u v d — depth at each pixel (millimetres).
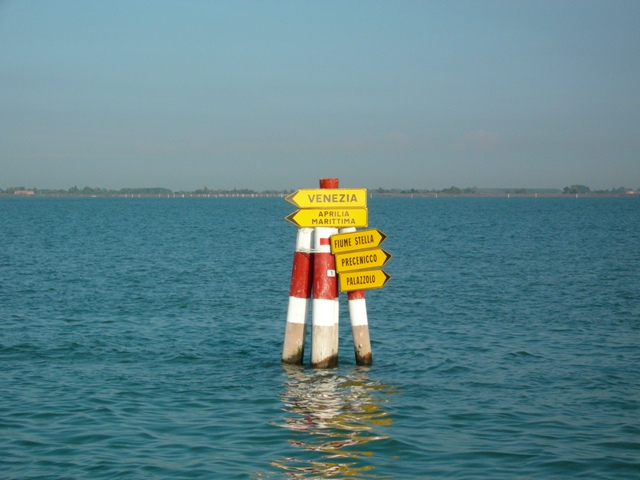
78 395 11719
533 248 44406
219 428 10203
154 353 15023
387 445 9547
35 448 9367
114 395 11758
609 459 9047
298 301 13820
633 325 18328
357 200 13391
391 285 26578
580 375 13227
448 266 33594
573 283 27016
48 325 18016
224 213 126562
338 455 9203
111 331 17375
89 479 8398
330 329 13594
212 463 8906
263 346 15930
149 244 48094
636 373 13359
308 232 13664
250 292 24750
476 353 15125
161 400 11531
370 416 10781
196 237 56406
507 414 10875
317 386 12406
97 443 9562
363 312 13727
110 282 27156
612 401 11547
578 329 17828
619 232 61594
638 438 9812
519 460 9023
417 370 13602
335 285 13617
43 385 12305
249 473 8602
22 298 22734
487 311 20672
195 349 15492
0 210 138875
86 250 42562
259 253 41531
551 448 9438
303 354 14023
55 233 60281
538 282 27438
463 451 9344
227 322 18953
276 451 9336
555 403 11461
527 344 16047
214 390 12133
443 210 141750
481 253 40875
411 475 8578
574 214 112625
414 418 10688
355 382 12672
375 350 15375
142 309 20828
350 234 13297
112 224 79250
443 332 17484
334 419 10633
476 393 12047
